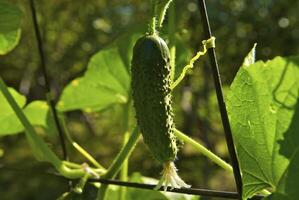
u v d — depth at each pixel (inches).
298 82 22.9
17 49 91.0
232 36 81.2
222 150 87.0
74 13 95.2
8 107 34.0
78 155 88.4
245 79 23.4
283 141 23.3
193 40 73.0
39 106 34.1
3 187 88.2
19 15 32.6
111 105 35.6
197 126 80.0
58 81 92.1
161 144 22.4
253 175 24.0
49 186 88.8
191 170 80.7
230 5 81.6
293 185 22.6
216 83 22.9
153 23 23.3
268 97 23.2
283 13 81.2
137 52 22.9
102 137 91.8
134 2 91.2
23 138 93.0
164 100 22.6
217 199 47.2
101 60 35.2
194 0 73.5
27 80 93.0
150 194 32.4
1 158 91.1
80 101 35.5
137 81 22.7
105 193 27.7
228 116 23.5
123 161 27.4
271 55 81.9
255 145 23.7
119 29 92.7
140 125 22.7
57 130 33.1
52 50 92.8
